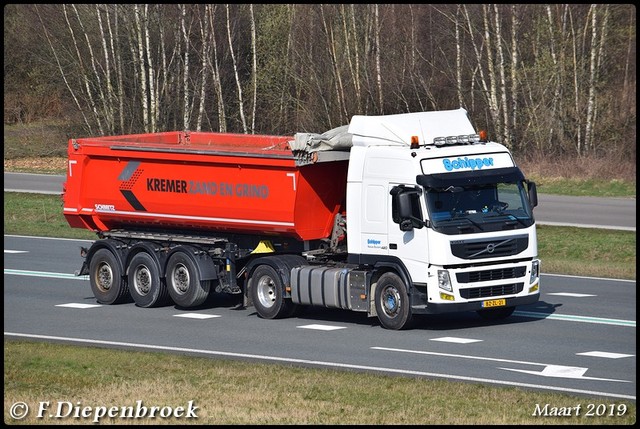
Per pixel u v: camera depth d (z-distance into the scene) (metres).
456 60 123.94
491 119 122.38
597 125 115.38
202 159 48.06
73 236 77.00
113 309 49.09
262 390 31.50
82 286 55.78
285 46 134.62
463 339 40.34
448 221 41.62
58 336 42.00
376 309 43.31
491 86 117.12
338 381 32.62
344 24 125.69
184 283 48.44
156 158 49.91
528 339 40.28
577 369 34.72
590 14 120.50
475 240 41.69
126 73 139.62
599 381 32.84
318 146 44.75
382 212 42.88
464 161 42.62
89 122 140.50
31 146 140.50
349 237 43.97
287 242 47.12
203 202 48.41
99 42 139.75
